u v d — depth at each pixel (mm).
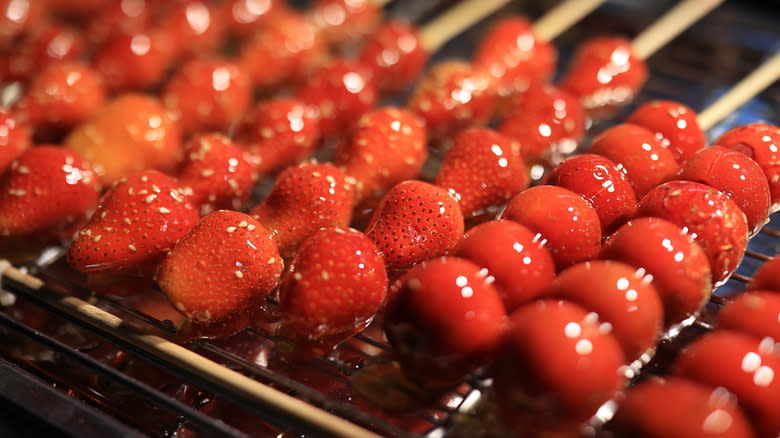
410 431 384
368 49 549
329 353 405
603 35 607
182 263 396
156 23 593
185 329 411
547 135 465
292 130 474
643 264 376
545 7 637
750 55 568
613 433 354
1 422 387
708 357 356
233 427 396
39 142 506
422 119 493
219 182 442
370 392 392
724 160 402
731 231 386
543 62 543
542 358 353
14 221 434
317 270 386
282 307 392
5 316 410
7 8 577
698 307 382
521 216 395
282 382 388
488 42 543
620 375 358
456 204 410
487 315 367
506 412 370
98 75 534
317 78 513
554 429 363
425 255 405
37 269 444
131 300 428
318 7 596
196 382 392
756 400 349
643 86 555
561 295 373
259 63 552
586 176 406
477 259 382
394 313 375
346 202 422
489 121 536
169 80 547
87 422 381
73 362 411
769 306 368
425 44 577
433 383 388
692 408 343
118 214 411
